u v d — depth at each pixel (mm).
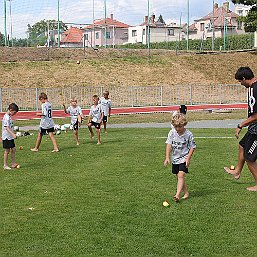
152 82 37188
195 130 18703
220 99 33281
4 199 7781
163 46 56156
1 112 26859
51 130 13219
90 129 16016
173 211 6945
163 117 26953
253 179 9109
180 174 7469
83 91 32625
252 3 41594
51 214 6871
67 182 9047
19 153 12953
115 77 36750
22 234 6035
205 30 71125
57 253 5387
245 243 5637
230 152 12484
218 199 7609
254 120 7898
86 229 6180
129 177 9414
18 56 37375
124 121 24688
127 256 5270
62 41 65562
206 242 5676
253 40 53375
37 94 28484
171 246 5551
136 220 6527
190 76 39062
